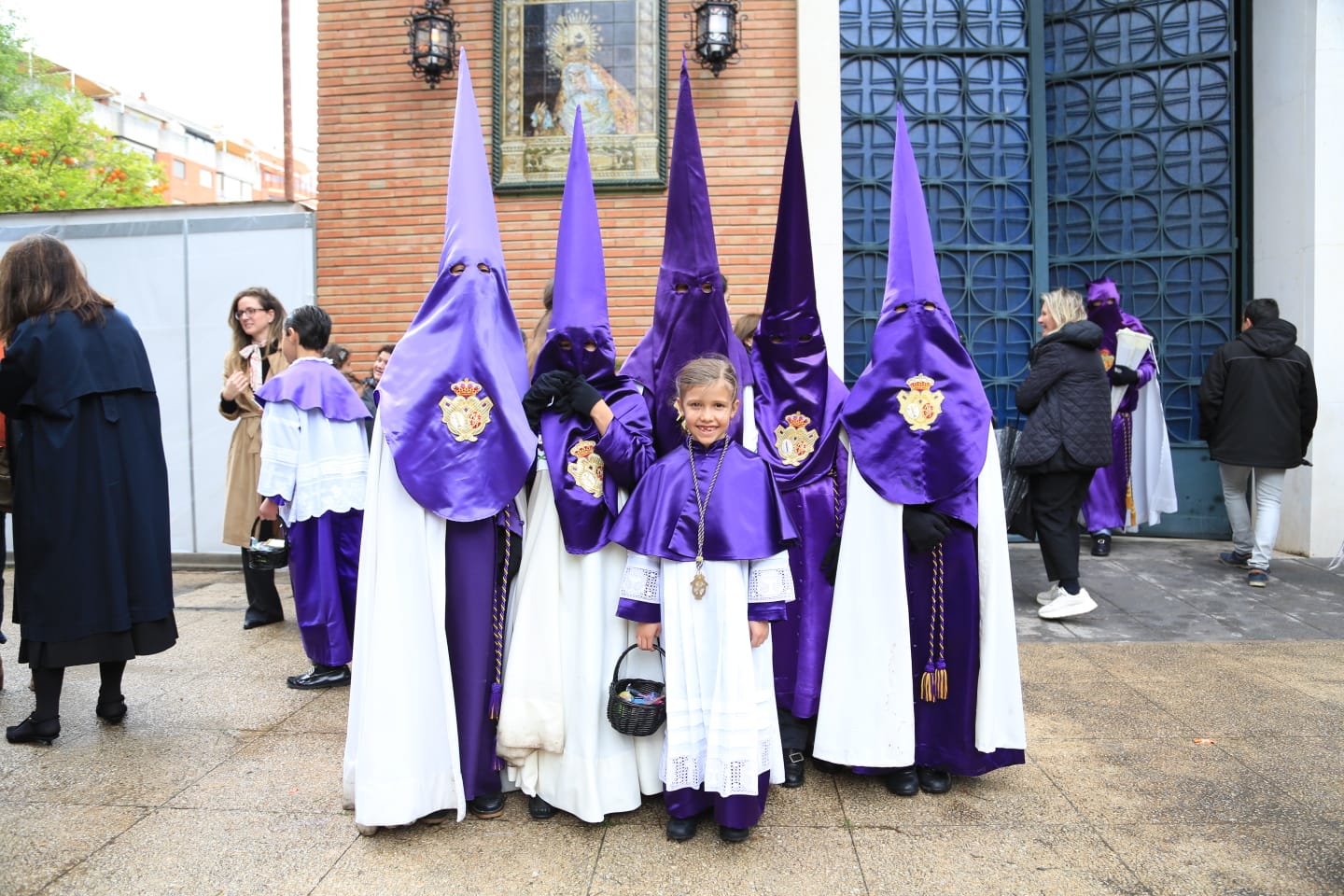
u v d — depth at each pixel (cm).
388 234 672
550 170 660
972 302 727
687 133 282
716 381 274
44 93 2252
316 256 676
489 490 283
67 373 338
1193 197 714
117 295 684
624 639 294
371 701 273
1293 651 461
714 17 627
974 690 308
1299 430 578
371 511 287
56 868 260
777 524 275
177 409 682
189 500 684
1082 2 731
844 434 318
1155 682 417
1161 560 659
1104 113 728
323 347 444
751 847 274
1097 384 499
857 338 720
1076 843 275
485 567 289
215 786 314
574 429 293
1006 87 727
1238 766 328
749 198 648
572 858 268
